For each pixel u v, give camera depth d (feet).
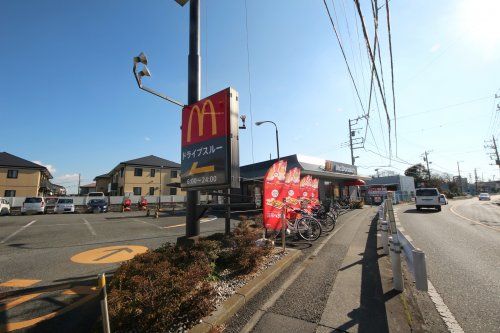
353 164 105.91
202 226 41.09
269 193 26.81
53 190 193.16
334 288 14.46
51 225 44.75
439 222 44.83
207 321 10.34
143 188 139.23
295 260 20.11
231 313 11.50
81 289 14.73
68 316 11.60
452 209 77.36
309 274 16.87
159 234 34.42
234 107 18.37
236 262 16.34
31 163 120.98
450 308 12.39
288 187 34.53
